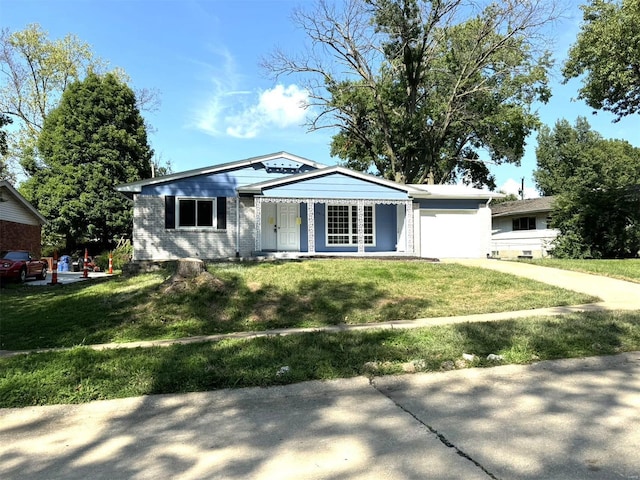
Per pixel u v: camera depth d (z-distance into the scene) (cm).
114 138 3272
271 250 1948
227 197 1878
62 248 3322
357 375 569
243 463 364
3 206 2441
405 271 1370
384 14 2900
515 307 998
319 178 1850
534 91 3081
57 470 364
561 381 549
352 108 3244
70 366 600
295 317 943
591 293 1137
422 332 747
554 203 2509
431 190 2152
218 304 1016
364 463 357
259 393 522
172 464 367
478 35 2934
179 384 538
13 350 776
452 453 370
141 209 1808
